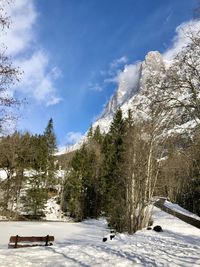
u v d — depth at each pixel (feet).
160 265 39.78
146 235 80.69
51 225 157.38
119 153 190.60
